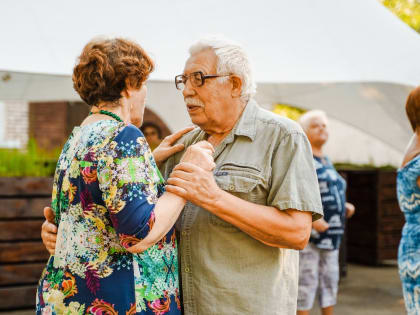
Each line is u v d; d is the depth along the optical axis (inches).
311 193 67.2
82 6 176.6
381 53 197.0
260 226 64.7
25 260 175.3
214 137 75.8
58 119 356.8
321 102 255.6
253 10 193.6
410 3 534.0
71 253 59.3
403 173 102.0
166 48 179.2
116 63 61.2
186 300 69.7
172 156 80.7
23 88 210.1
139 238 56.2
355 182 269.1
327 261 148.1
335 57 195.3
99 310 57.7
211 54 70.1
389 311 181.8
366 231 266.4
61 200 61.9
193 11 186.4
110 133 58.7
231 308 67.5
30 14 172.1
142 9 181.5
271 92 254.5
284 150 69.0
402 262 101.4
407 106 105.3
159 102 237.6
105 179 56.7
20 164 181.5
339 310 182.9
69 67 171.8
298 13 197.5
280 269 70.5
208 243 69.3
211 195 62.9
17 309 175.0
